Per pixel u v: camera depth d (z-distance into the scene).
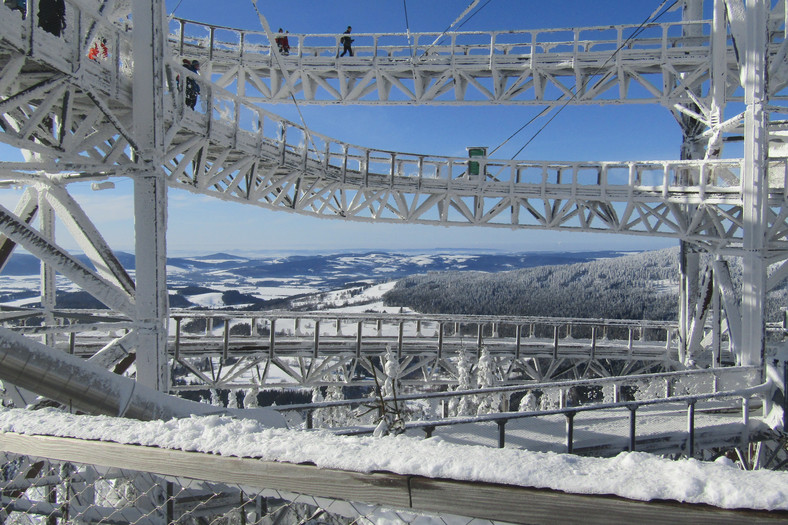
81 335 19.88
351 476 1.82
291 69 19.16
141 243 8.09
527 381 21.78
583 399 23.27
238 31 19.03
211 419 2.37
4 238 9.03
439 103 19.12
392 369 15.05
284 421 6.23
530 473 1.67
